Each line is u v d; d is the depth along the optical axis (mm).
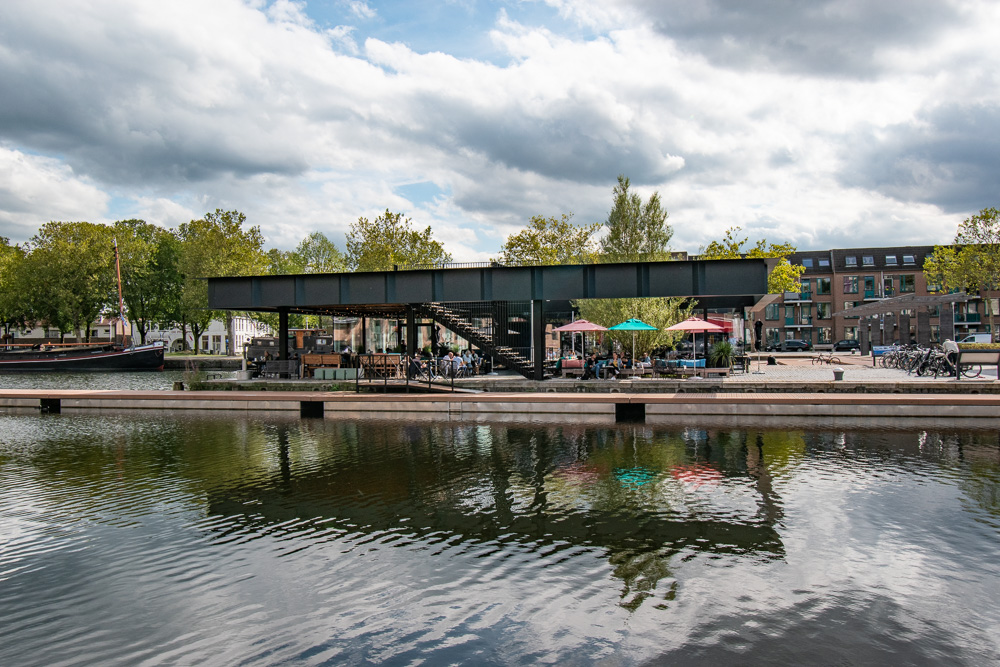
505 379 23781
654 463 12281
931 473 11109
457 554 7531
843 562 7086
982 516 8625
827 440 14453
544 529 8383
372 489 10578
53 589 6664
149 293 70750
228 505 9742
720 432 15805
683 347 33062
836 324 71500
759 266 22672
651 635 5504
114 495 10383
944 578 6609
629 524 8523
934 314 55219
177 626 5801
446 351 28516
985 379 21703
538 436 15664
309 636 5582
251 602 6297
